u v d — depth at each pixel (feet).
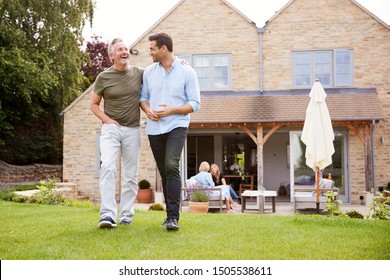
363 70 55.16
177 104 17.22
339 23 55.77
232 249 14.55
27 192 43.65
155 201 51.75
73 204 37.40
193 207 38.19
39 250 14.26
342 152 54.29
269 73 56.54
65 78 76.69
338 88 55.26
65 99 78.07
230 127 52.42
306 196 39.58
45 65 67.56
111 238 15.76
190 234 16.63
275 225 19.61
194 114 52.37
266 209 43.62
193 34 57.47
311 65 55.98
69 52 74.64
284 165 61.98
